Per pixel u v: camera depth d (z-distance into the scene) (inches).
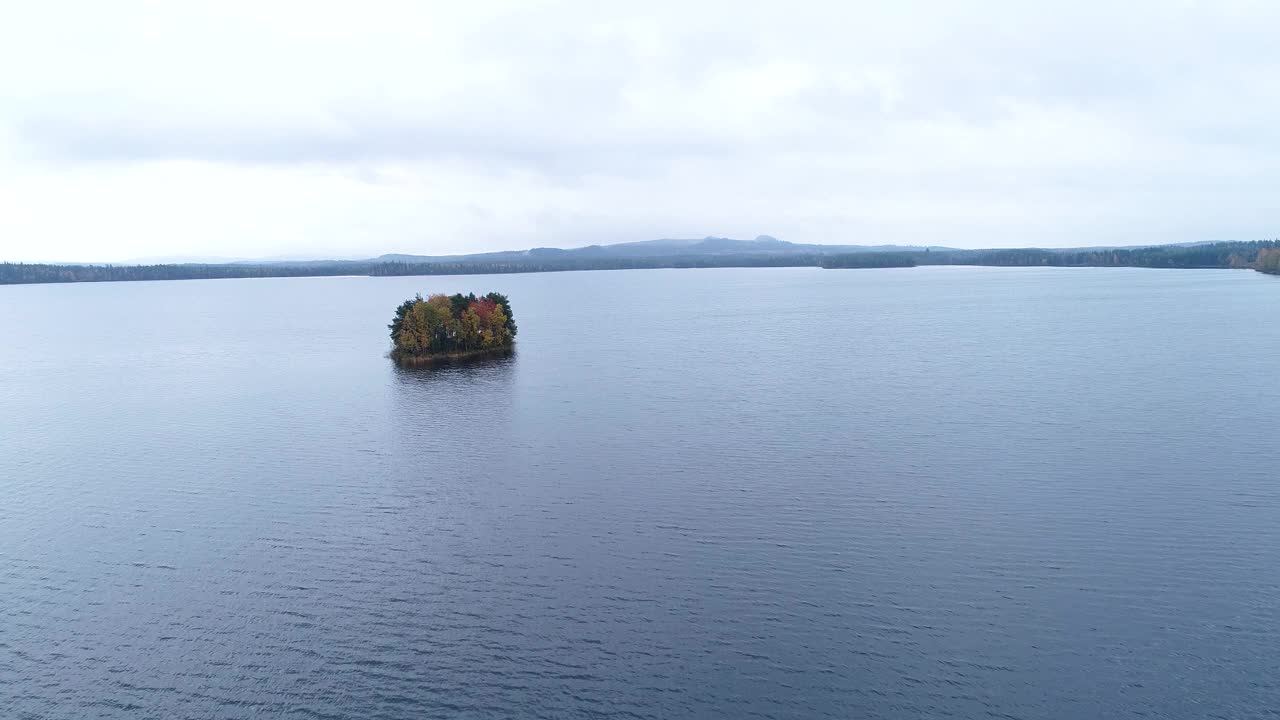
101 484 3004.4
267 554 2348.7
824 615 1947.6
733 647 1828.2
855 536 2372.0
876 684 1691.7
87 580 2207.2
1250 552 2213.3
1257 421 3474.4
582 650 1829.5
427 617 1979.6
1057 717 1585.9
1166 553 2220.7
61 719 1627.7
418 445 3447.3
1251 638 1817.2
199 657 1834.4
